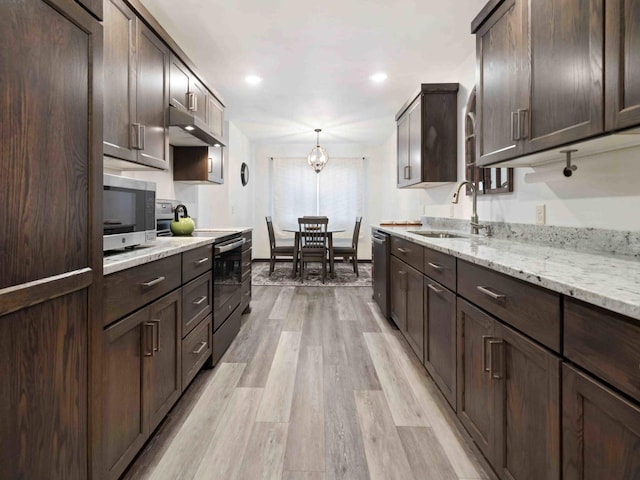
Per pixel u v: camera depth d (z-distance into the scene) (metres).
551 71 1.34
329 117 5.11
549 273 1.02
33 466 0.82
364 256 7.22
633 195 1.38
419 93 3.29
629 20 1.00
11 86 0.75
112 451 1.19
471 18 2.54
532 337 1.05
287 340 2.87
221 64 3.29
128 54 1.82
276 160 7.12
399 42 2.87
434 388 2.07
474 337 1.48
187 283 1.90
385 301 3.35
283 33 2.74
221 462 1.45
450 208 3.41
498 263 1.23
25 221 0.78
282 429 1.68
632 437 0.70
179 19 2.54
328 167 7.14
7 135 0.74
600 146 1.38
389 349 2.68
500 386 1.25
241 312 3.18
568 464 0.89
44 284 0.83
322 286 4.92
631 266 1.15
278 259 7.19
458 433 1.65
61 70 0.89
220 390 2.05
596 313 0.80
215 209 5.23
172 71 2.34
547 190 1.90
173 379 1.73
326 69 3.40
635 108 0.98
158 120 2.15
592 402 0.81
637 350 0.69
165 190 3.27
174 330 1.73
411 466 1.43
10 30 0.74
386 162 6.68
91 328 1.03
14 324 0.76
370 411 1.83
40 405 0.84
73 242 0.95
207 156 3.38
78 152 0.96
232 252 2.82
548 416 0.97
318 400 1.94
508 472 1.20
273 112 4.84
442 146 3.28
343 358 2.51
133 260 1.30
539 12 1.41
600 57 1.10
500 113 1.73
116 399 1.22
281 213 7.15
